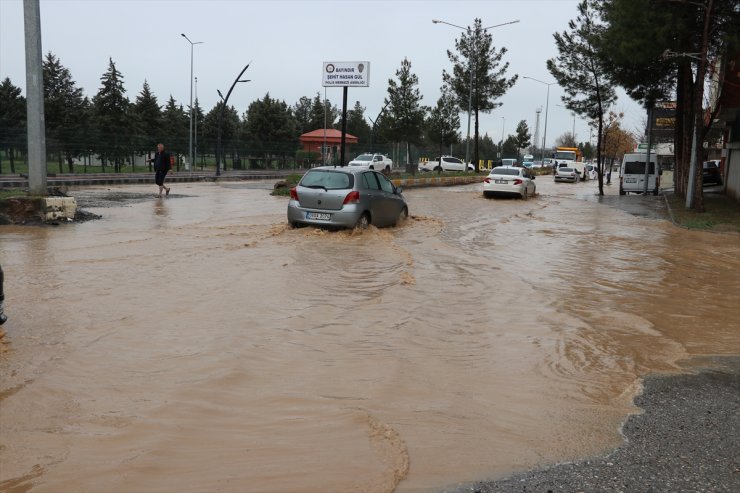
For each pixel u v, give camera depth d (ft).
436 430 13.74
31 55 49.93
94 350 17.78
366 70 96.68
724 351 20.70
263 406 14.53
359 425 13.67
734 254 43.60
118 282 26.53
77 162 126.00
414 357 18.51
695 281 33.09
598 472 12.16
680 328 23.39
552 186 146.41
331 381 16.28
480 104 185.26
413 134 173.27
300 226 44.19
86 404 14.25
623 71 96.22
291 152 182.29
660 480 11.90
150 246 36.29
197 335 19.51
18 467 11.44
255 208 61.82
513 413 14.90
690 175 77.56
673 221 64.13
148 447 12.35
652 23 72.59
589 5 110.11
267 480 11.28
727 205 84.17
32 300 23.07
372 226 44.86
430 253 38.24
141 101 172.55
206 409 14.23
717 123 100.42
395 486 11.31
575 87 113.39
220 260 32.37
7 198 45.78
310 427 13.50
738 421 14.96
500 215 67.00
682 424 14.67
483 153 350.84
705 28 70.18
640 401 16.08
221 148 160.25
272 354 18.12
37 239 38.55
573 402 15.78
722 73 83.56
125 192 82.02
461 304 25.29
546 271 34.32
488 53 178.29
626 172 111.75
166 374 16.20
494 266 34.81
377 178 47.62
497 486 11.49
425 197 91.15
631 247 45.80
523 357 19.06
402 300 25.35
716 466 12.55
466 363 18.25
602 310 25.58
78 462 11.69
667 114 108.99
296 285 27.17
